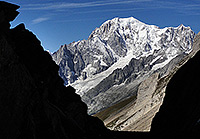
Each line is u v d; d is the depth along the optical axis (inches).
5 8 1432.1
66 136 1368.1
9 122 1106.7
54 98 1891.0
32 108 1263.5
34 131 1185.4
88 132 1895.9
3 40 1198.9
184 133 1598.2
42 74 1844.2
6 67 1172.5
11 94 1162.6
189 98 1902.1
